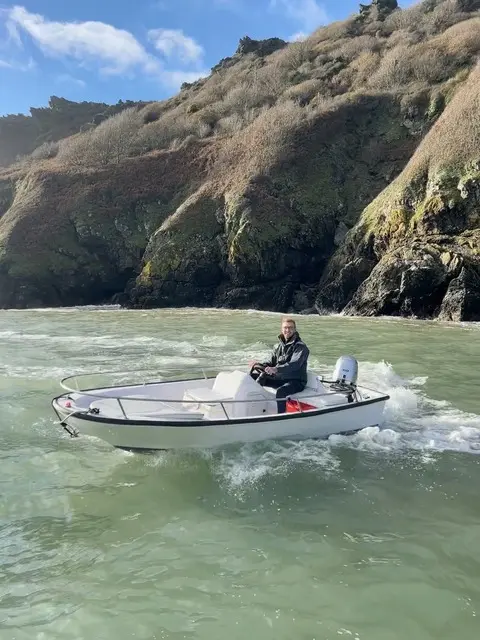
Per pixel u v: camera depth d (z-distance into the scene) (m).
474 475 6.91
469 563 4.94
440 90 50.16
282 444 7.87
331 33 87.75
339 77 64.94
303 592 4.56
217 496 6.39
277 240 40.72
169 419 7.71
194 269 42.09
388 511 5.97
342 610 4.33
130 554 5.18
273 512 5.98
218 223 44.81
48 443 8.16
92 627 4.18
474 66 51.19
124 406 8.24
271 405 8.32
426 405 10.21
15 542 5.42
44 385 11.74
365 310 30.34
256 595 4.53
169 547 5.30
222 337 20.31
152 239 45.81
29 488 6.64
